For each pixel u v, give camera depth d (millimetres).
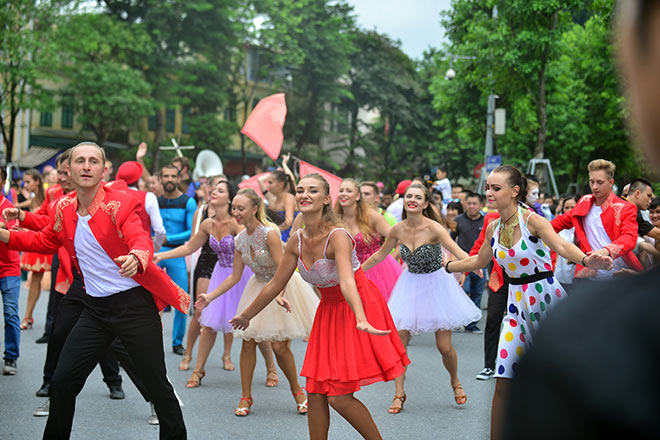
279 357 5930
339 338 4277
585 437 614
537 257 4742
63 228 4328
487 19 22969
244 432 5387
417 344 9406
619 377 607
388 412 6016
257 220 5957
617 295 654
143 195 6895
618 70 607
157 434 5293
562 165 36000
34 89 32938
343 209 7516
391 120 51656
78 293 5695
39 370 7305
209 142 40375
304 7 43406
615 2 611
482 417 5859
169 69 37625
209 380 7191
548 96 28828
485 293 15023
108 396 6438
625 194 8453
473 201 10539
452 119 32469
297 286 6012
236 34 39312
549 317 677
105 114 34500
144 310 4309
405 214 6668
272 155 11266
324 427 4320
